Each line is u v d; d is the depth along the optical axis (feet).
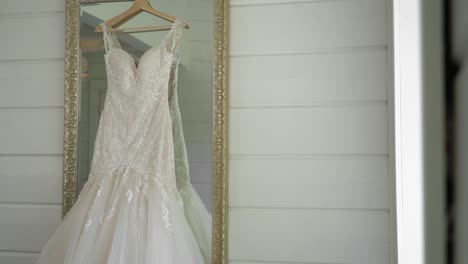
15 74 5.73
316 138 5.01
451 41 0.72
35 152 5.64
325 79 5.02
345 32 5.00
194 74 5.13
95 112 5.40
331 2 5.04
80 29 5.47
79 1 5.47
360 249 4.86
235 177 5.14
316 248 4.94
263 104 5.13
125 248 4.45
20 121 5.69
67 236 4.77
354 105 4.96
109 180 4.87
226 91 5.09
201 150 5.07
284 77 5.10
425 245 0.85
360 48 4.97
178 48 5.17
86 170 5.39
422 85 0.86
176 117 5.13
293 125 5.06
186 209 5.04
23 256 5.57
